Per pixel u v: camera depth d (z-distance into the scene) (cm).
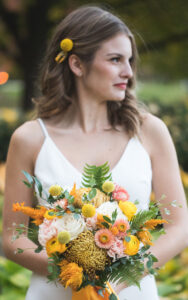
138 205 219
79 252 174
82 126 233
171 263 409
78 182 220
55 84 238
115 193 186
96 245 175
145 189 219
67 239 169
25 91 958
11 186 227
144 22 943
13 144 230
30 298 217
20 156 228
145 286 215
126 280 184
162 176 222
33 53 948
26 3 922
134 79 236
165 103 877
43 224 179
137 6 916
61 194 182
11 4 923
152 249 203
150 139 227
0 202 525
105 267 179
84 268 177
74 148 229
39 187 187
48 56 240
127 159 222
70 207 175
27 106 952
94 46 216
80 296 185
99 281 180
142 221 178
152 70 1249
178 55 1072
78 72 226
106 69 215
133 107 233
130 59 232
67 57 232
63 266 176
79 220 175
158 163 224
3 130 700
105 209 178
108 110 234
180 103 880
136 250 175
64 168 222
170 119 746
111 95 218
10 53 991
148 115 234
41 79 247
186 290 372
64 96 237
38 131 232
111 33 215
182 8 912
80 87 231
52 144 228
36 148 229
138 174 219
